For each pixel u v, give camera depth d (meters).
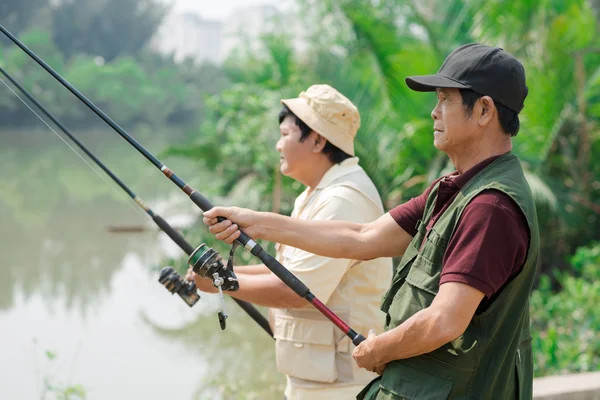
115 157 27.09
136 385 6.62
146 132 46.19
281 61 12.66
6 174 22.20
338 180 3.56
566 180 10.41
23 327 8.34
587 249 9.52
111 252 12.27
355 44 11.03
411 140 9.92
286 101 3.70
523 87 2.57
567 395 4.80
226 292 3.50
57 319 8.68
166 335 8.12
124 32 53.69
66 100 42.34
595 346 6.65
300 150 3.65
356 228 2.97
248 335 8.20
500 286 2.41
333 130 3.60
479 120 2.54
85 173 22.45
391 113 10.04
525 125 9.82
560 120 9.70
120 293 9.84
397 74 9.87
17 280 10.55
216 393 6.52
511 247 2.38
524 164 9.94
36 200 17.77
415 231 2.91
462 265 2.38
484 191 2.43
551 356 6.29
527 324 2.67
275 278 3.41
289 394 3.57
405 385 2.56
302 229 2.95
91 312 8.95
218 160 12.88
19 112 40.38
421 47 10.07
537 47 10.23
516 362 2.57
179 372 7.01
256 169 12.28
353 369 3.42
